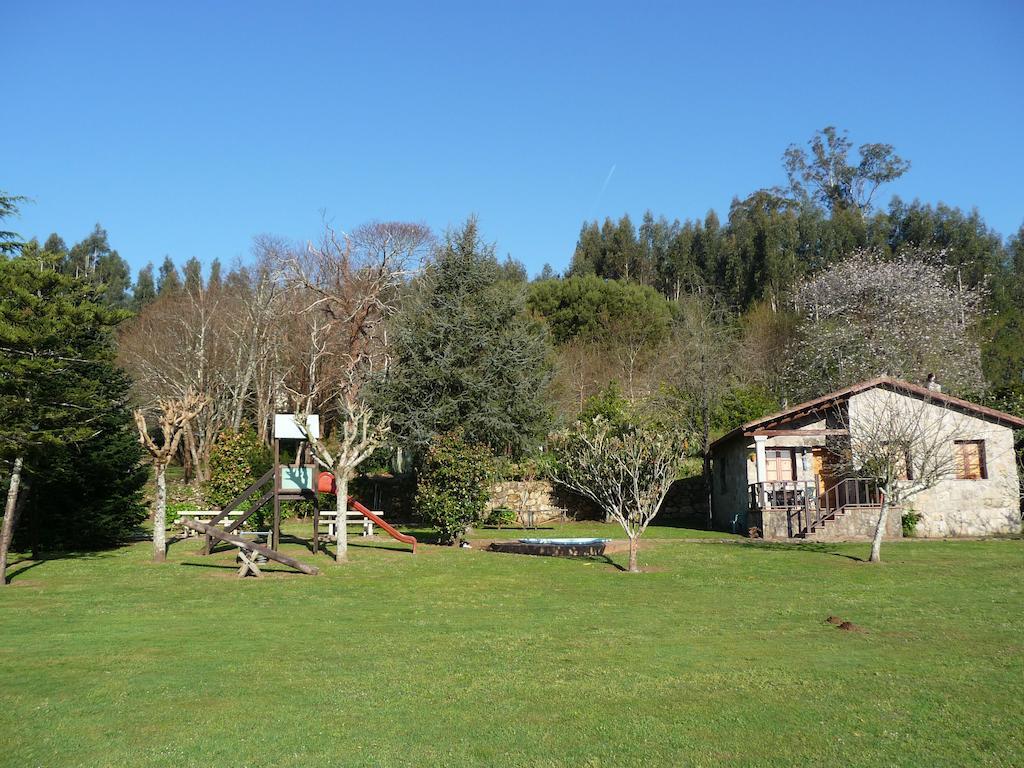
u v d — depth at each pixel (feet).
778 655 30.63
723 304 176.55
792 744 20.68
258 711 23.43
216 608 41.14
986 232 192.95
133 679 26.78
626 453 59.31
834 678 27.04
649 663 29.32
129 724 22.26
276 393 133.28
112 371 69.31
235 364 133.69
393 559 62.44
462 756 19.98
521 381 97.09
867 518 78.13
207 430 126.11
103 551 66.80
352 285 135.85
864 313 129.70
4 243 65.05
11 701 24.20
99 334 67.56
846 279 137.39
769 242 194.08
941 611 40.06
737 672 27.91
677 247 228.22
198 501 98.37
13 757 19.79
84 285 53.47
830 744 20.66
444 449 73.31
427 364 96.43
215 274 172.14
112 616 38.70
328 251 139.95
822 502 84.99
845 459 77.87
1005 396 102.12
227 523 76.48
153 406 121.80
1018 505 80.23
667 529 94.84
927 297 123.65
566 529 92.89
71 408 53.42
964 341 116.47
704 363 103.35
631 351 153.79
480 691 25.58
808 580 51.24
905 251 145.28
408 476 104.58
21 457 49.57
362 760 19.72
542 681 26.81
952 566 56.75
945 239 187.32
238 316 137.28
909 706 23.76
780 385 128.36
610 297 172.45
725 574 53.98
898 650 31.40
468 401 94.84
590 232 247.91
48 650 31.09
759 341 150.10
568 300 175.11
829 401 82.17
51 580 50.42
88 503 67.10
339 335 134.10
